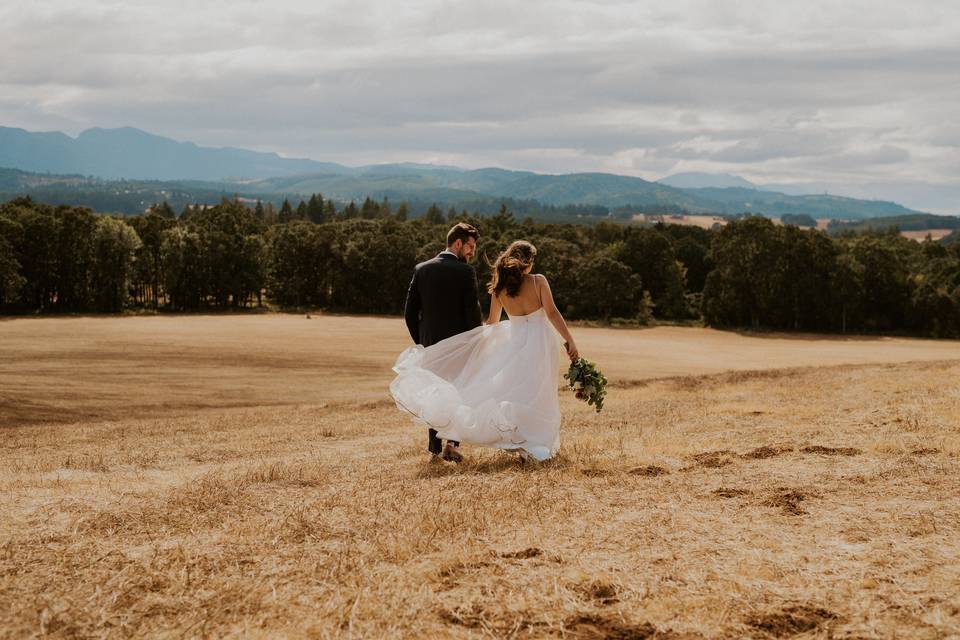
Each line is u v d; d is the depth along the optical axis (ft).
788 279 342.64
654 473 19.04
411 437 38.14
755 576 10.89
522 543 12.80
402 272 361.30
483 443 22.48
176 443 39.78
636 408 48.57
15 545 12.99
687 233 452.76
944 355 220.84
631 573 11.13
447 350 23.24
